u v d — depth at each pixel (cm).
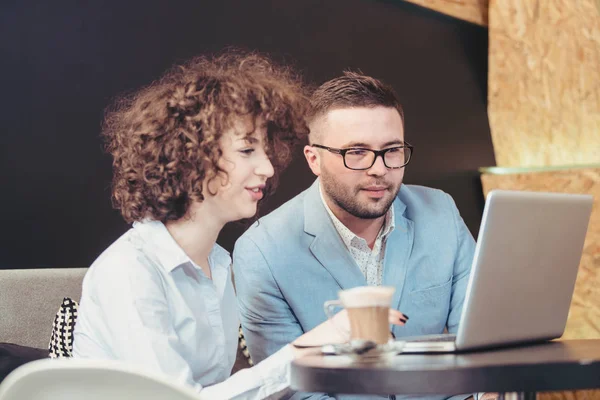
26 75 307
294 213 239
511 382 129
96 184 312
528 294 158
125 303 169
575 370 133
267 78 193
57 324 206
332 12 360
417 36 377
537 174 355
